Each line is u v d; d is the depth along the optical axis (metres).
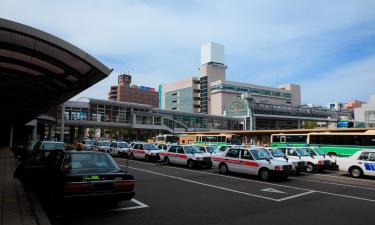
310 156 20.20
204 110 111.44
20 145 27.53
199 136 43.88
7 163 20.89
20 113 25.92
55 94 14.73
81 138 64.50
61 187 7.32
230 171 17.03
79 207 8.68
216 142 41.34
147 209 8.64
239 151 16.86
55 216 7.76
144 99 144.25
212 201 9.88
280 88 131.00
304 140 30.05
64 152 8.57
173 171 18.45
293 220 7.68
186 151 21.41
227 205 9.31
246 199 10.30
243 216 8.00
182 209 8.68
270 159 15.90
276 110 93.25
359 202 10.09
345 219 7.86
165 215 7.98
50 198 8.07
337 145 27.31
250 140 41.31
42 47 10.08
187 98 115.06
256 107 89.38
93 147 36.25
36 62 12.29
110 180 7.73
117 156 30.66
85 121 56.09
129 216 7.85
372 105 67.94
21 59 12.02
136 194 10.90
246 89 112.38
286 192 11.88
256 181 14.85
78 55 10.12
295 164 18.16
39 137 54.84
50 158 9.24
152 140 52.00
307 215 8.22
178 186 12.83
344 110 117.69
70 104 56.62
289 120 98.50
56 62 11.06
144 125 63.03
